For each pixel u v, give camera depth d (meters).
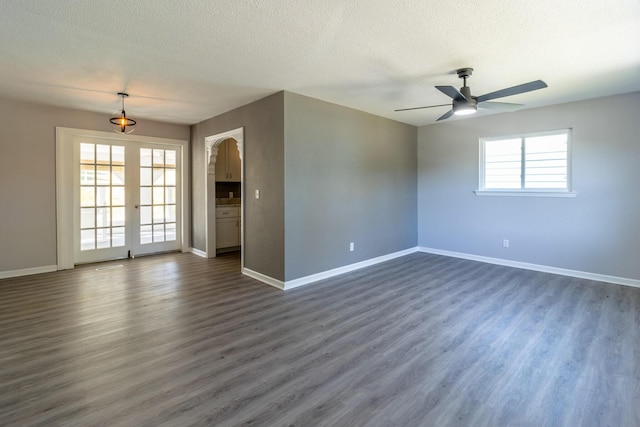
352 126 4.83
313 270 4.36
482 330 2.89
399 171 5.76
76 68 3.22
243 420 1.77
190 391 2.03
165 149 5.96
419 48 2.79
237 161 6.56
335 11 2.21
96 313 3.24
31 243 4.60
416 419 1.79
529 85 2.89
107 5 2.12
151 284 4.21
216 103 4.51
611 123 4.21
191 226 6.26
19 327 2.91
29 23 2.35
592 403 1.92
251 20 2.32
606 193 4.28
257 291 3.95
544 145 4.83
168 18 2.29
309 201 4.28
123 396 1.97
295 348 2.58
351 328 2.94
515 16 2.27
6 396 1.95
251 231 4.55
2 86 3.77
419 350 2.54
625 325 2.96
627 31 2.48
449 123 5.76
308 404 1.91
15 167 4.44
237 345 2.62
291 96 4.02
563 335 2.78
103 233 5.38
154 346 2.59
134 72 3.33
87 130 4.98
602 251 4.34
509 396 1.99
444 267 5.09
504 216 5.19
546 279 4.43
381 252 5.45
